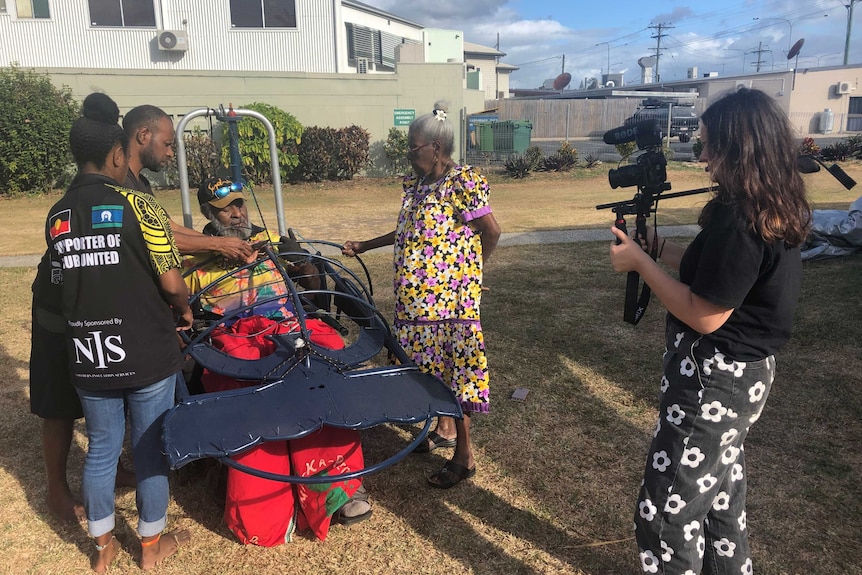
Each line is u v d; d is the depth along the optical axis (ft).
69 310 7.46
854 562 8.71
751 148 5.67
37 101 48.57
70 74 51.24
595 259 26.58
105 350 7.54
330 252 29.30
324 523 9.23
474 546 9.24
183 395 8.71
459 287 9.94
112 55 59.77
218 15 60.70
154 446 8.20
